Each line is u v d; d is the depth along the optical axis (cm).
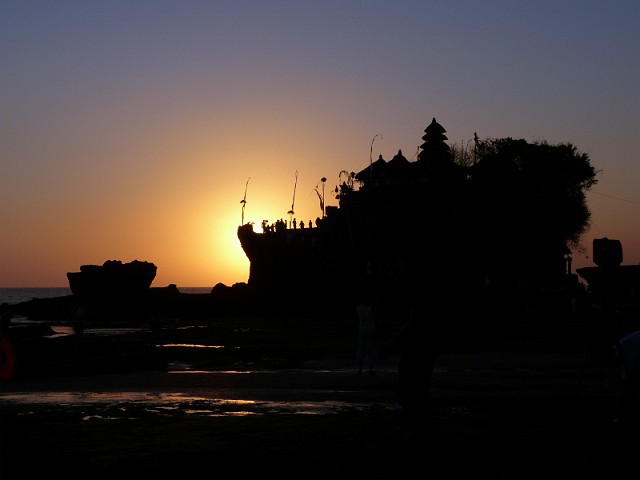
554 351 2938
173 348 3384
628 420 1227
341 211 8681
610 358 1335
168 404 1523
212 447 1053
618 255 1320
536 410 1398
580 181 9606
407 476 883
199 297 9769
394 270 7756
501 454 1001
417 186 8281
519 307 7244
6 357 872
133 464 937
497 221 8256
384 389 1786
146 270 11381
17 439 876
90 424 1252
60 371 2184
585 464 937
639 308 5297
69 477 848
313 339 4022
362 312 2111
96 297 11138
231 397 1648
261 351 3159
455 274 7681
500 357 2683
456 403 1494
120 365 2322
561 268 8462
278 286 8750
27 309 11900
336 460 968
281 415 1355
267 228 9356
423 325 1086
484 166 8594
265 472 895
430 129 8506
